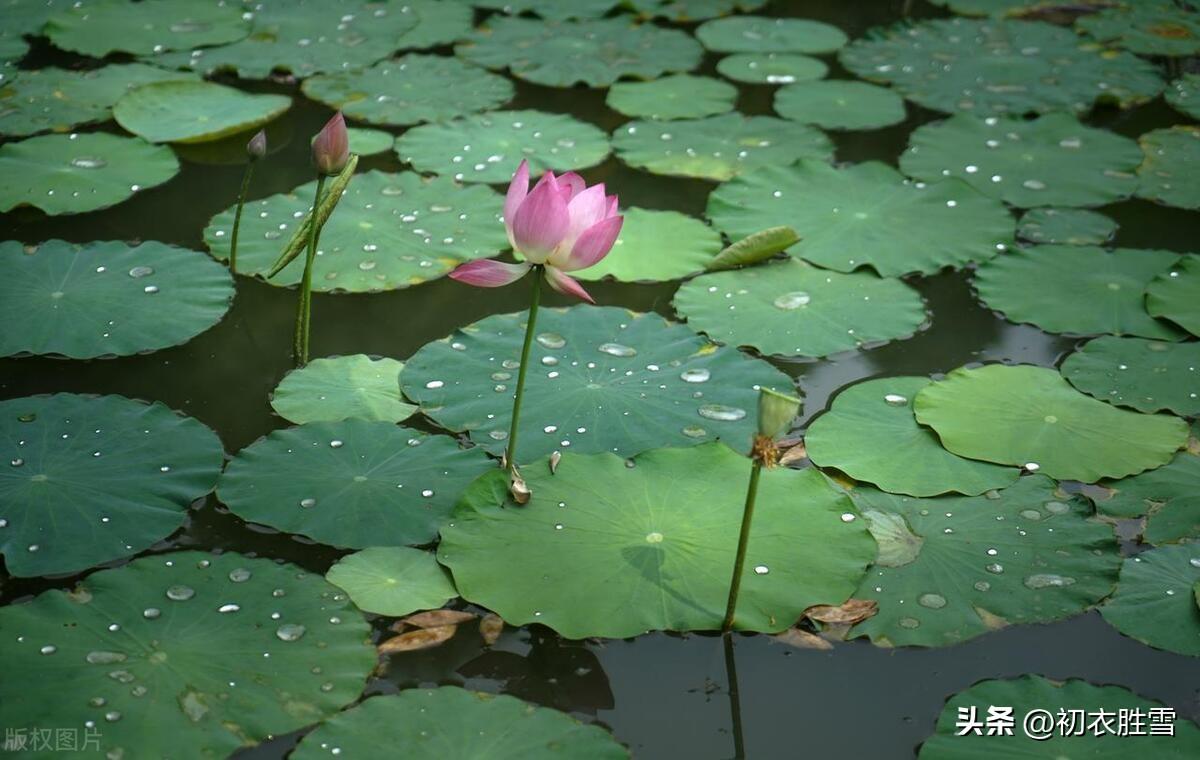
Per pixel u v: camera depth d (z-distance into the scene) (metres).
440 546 2.14
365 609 2.02
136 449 2.35
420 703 1.82
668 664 1.99
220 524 2.22
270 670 1.86
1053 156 3.78
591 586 2.06
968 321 3.00
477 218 3.27
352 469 2.33
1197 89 4.32
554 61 4.42
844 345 2.84
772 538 2.18
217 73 4.22
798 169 3.62
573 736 1.78
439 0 4.94
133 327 2.74
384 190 3.38
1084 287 3.07
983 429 2.52
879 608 2.06
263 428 2.52
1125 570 2.16
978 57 4.57
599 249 2.11
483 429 2.46
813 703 1.92
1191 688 1.95
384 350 2.81
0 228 3.18
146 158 3.53
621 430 2.46
